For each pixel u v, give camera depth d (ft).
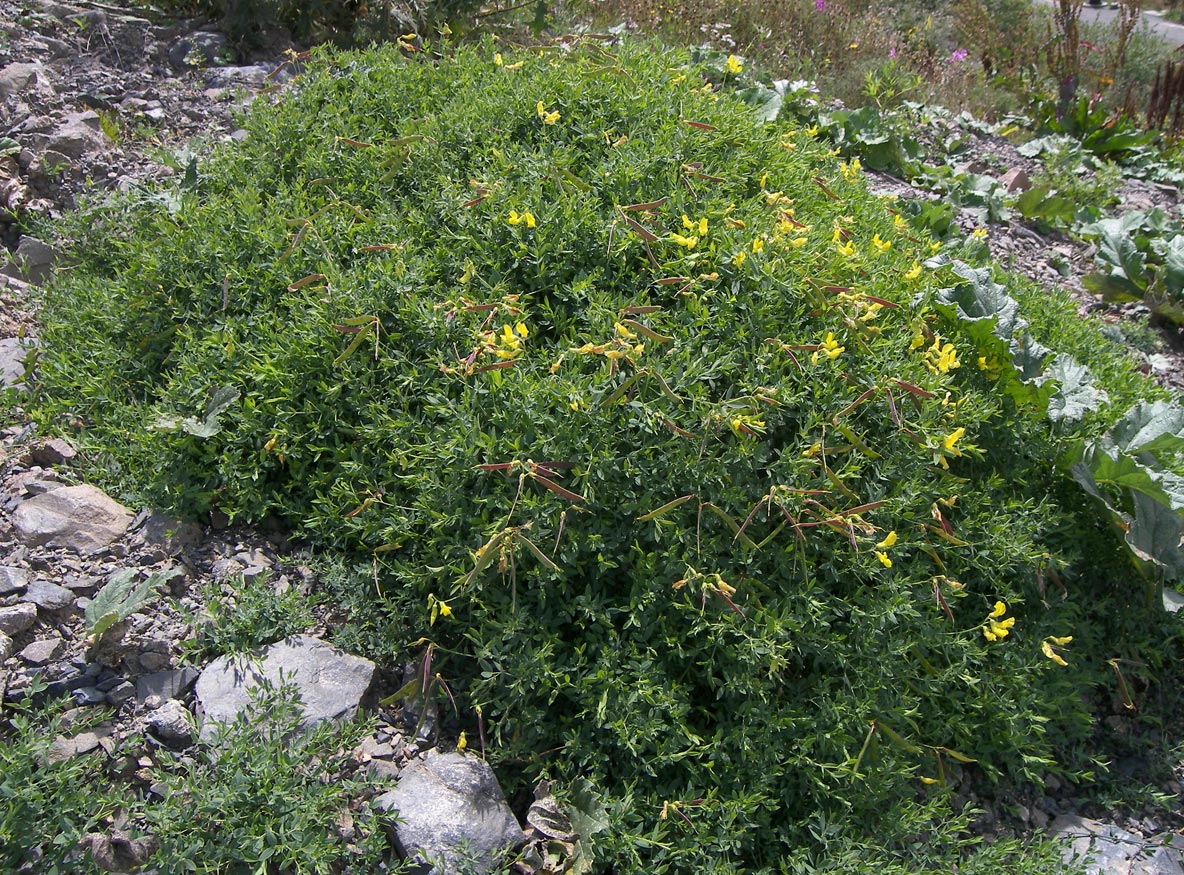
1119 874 10.12
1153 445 12.76
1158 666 12.39
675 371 10.60
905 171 22.17
